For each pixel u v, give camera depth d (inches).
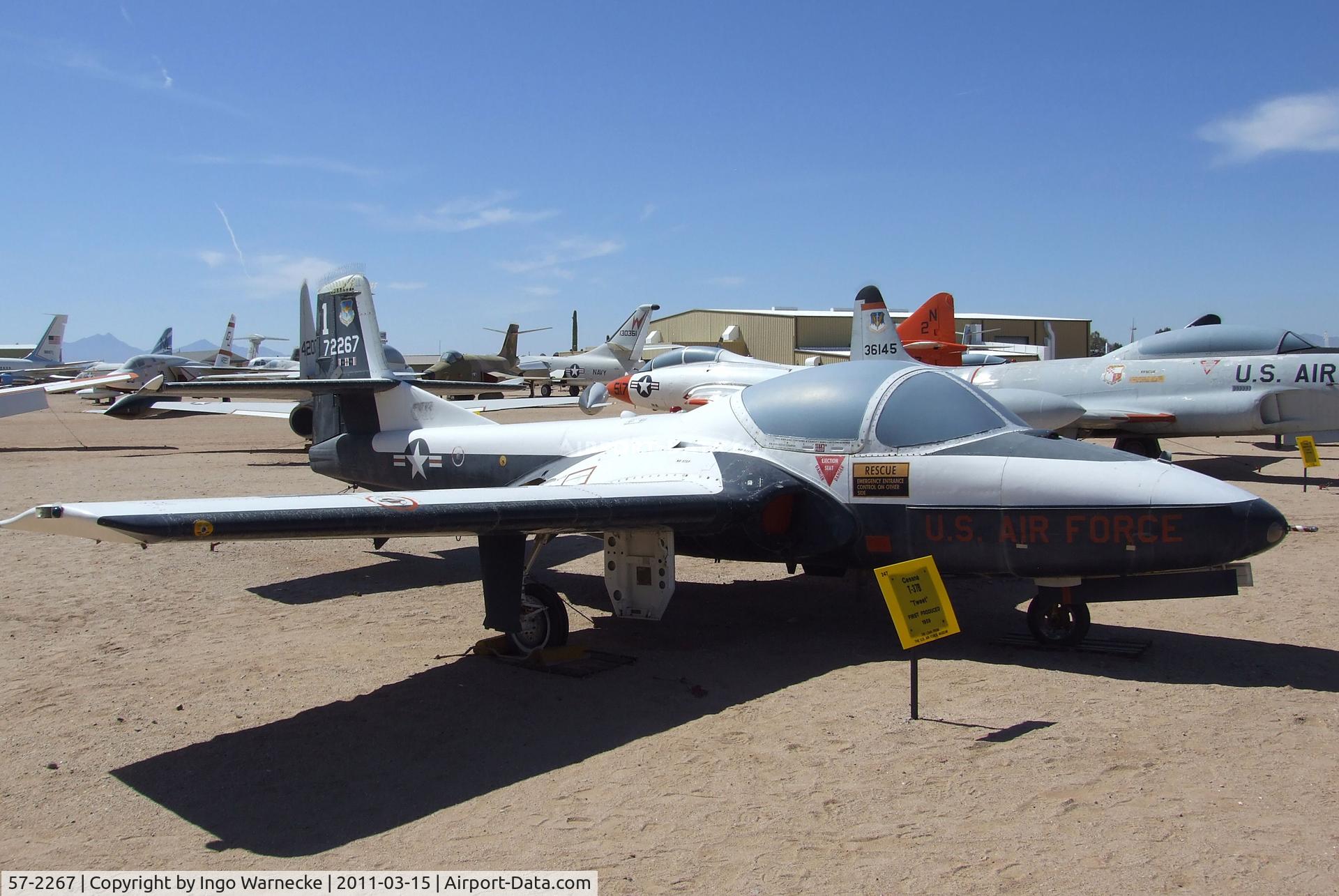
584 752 183.9
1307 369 603.8
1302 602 292.8
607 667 240.1
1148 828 145.3
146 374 1601.9
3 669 243.1
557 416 1230.3
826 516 258.1
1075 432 691.4
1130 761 171.9
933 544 246.5
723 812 155.7
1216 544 216.5
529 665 241.6
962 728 191.0
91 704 216.4
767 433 273.3
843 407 263.1
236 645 264.4
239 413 983.6
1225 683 216.2
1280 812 150.0
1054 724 191.6
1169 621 275.1
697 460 275.6
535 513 212.5
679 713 205.6
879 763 174.2
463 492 220.8
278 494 577.6
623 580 264.4
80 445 991.6
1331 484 581.9
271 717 206.1
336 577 357.4
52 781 174.2
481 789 167.6
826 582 341.4
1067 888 128.3
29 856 145.7
